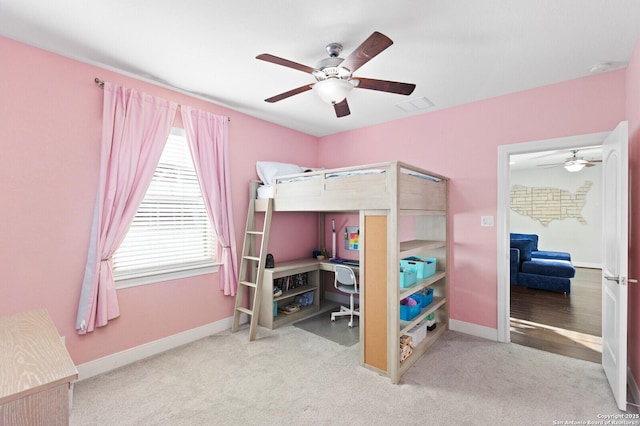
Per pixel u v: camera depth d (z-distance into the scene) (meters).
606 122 2.55
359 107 3.38
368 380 2.36
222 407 2.03
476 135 3.21
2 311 2.06
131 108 2.59
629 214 2.34
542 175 7.46
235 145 3.50
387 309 2.42
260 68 2.50
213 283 3.27
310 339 3.15
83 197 2.40
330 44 2.12
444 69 2.51
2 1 1.70
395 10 1.77
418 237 3.57
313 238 4.57
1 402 0.87
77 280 2.38
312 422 1.89
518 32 1.99
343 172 2.73
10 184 2.09
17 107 2.12
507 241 3.04
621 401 1.96
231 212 3.33
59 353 1.15
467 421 1.90
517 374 2.44
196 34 2.02
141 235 2.80
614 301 2.13
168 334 2.91
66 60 2.32
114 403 2.07
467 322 3.28
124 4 1.73
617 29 1.94
